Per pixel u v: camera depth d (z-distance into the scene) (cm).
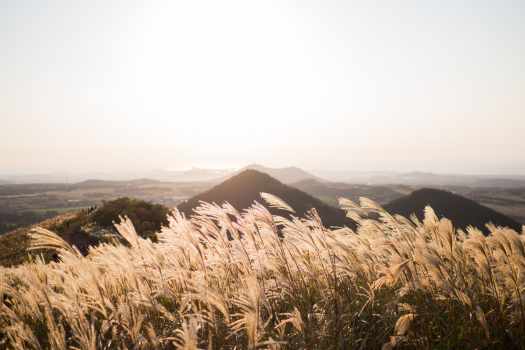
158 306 309
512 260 301
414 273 307
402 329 254
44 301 325
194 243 373
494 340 275
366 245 396
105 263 407
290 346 267
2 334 371
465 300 286
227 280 376
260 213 378
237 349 274
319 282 348
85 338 274
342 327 280
